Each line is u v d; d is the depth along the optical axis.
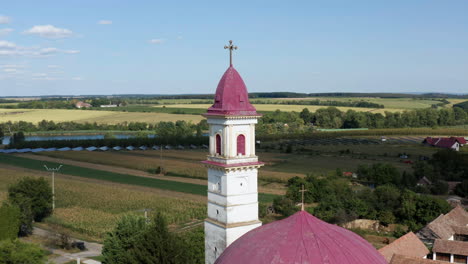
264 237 41.25
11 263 70.75
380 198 108.88
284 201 115.50
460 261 75.88
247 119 57.06
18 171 170.50
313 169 169.25
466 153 196.00
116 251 71.94
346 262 37.91
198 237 71.06
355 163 182.88
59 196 130.25
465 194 132.50
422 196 106.81
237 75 58.03
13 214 94.50
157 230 60.66
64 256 88.62
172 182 154.00
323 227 41.75
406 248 75.94
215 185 58.47
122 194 132.62
